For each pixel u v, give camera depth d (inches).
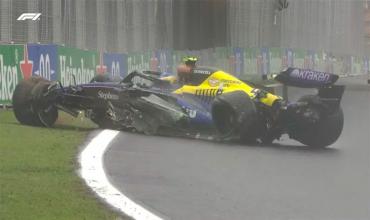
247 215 923.4
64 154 1284.4
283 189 1096.2
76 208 880.9
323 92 1523.1
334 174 1238.9
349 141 1755.7
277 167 1289.4
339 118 1552.7
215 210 941.2
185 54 4815.5
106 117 1736.0
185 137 1643.7
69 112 1769.2
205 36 6141.7
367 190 1105.4
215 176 1178.0
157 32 5364.2
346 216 932.0
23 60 2343.8
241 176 1187.9
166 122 1638.8
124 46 4761.3
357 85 5511.8
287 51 7258.9
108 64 3164.4
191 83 1663.4
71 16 4119.1
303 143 1594.5
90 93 1731.1
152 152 1396.4
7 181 1008.2
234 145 1545.3
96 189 1007.6
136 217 867.4
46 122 1758.1
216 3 6314.0
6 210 842.8
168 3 5595.5
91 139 1517.0
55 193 954.7
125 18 4803.2
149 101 1647.4
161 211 917.8
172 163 1280.8
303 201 1017.5
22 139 1443.2
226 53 5940.0
